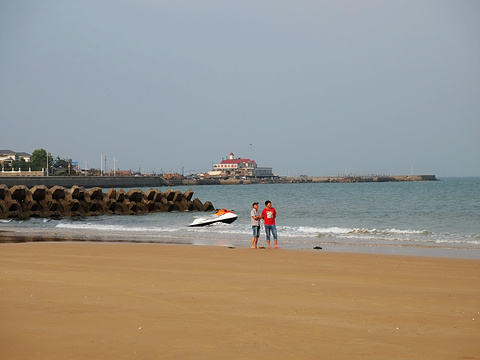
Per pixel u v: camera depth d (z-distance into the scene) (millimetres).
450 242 27453
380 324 10086
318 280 15023
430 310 11211
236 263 18844
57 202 54844
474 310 11211
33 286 13945
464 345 8781
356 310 11211
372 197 93562
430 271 16828
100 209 57094
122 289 13539
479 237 29719
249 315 10773
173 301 12102
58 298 12391
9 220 50188
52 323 10117
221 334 9398
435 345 8789
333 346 8734
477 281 14859
